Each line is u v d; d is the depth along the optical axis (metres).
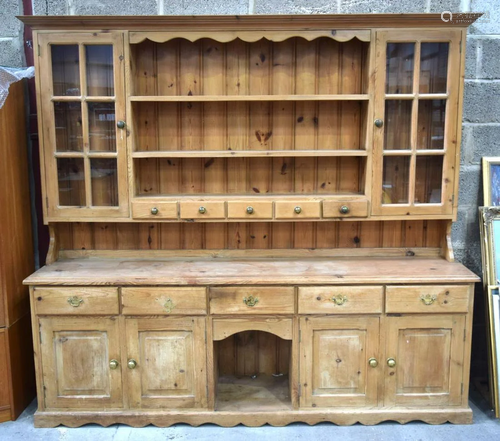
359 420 2.20
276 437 2.12
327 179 2.40
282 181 2.40
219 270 2.23
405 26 2.12
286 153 2.22
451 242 2.44
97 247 2.45
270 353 2.51
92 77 2.21
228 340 2.50
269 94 2.32
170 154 2.21
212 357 2.17
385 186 2.27
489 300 2.27
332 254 2.46
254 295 2.12
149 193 2.39
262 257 2.45
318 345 2.16
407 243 2.46
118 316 2.13
